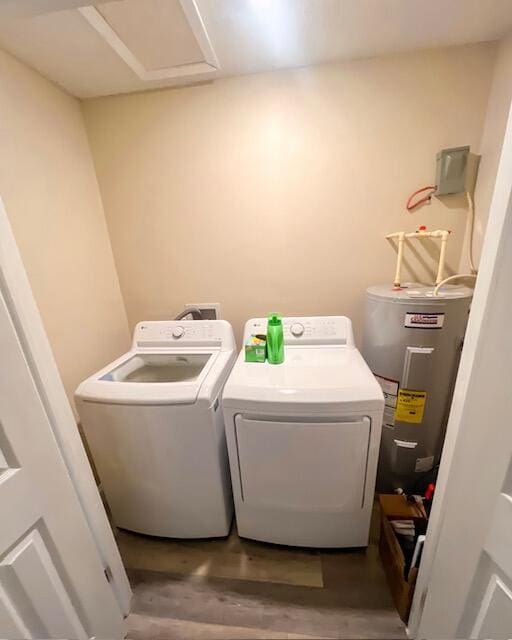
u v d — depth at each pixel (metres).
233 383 1.11
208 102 1.46
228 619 1.08
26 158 1.21
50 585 0.74
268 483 1.15
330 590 1.14
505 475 0.58
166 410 1.09
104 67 1.26
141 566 1.27
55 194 1.36
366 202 1.50
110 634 0.97
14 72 1.16
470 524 0.68
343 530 1.20
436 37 1.19
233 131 1.48
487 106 1.29
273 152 1.49
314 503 1.15
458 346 1.24
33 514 0.70
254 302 1.76
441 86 1.31
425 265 1.54
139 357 1.53
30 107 1.23
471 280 1.42
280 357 1.27
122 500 1.31
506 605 0.61
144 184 1.63
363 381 1.07
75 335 1.46
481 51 1.24
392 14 1.05
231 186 1.57
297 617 1.07
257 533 1.28
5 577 0.65
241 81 1.41
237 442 1.11
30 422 0.70
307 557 1.26
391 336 1.27
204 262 1.73
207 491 1.23
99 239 1.66
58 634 0.77
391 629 1.01
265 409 1.04
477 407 0.63
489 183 1.28
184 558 1.29
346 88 1.36
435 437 1.39
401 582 1.01
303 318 1.45
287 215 1.58
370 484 1.11
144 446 1.17
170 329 1.54
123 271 1.81
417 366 1.25
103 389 1.14
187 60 1.25
